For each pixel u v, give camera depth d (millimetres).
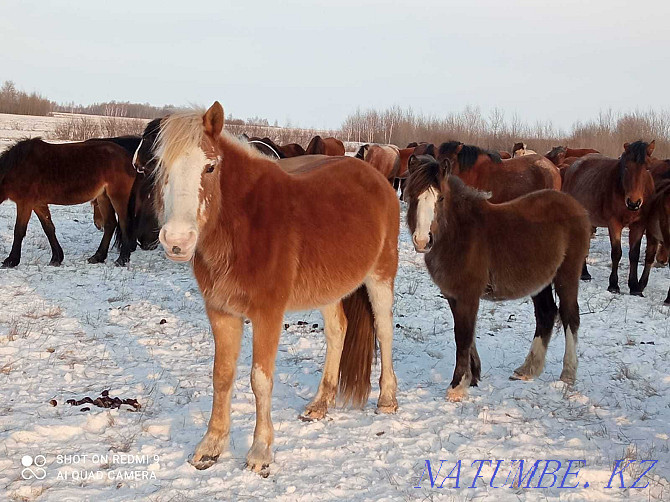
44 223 10727
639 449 4578
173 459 4238
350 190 4809
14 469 3963
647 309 9164
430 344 7262
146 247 12258
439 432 4816
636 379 6238
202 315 7996
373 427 4875
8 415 4770
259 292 4035
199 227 3652
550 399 5668
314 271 4383
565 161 18562
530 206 6062
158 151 3693
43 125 43562
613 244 10594
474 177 10945
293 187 4355
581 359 6875
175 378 5762
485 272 5758
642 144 10078
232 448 4434
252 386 4152
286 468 4172
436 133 51719
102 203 11070
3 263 10461
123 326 7410
